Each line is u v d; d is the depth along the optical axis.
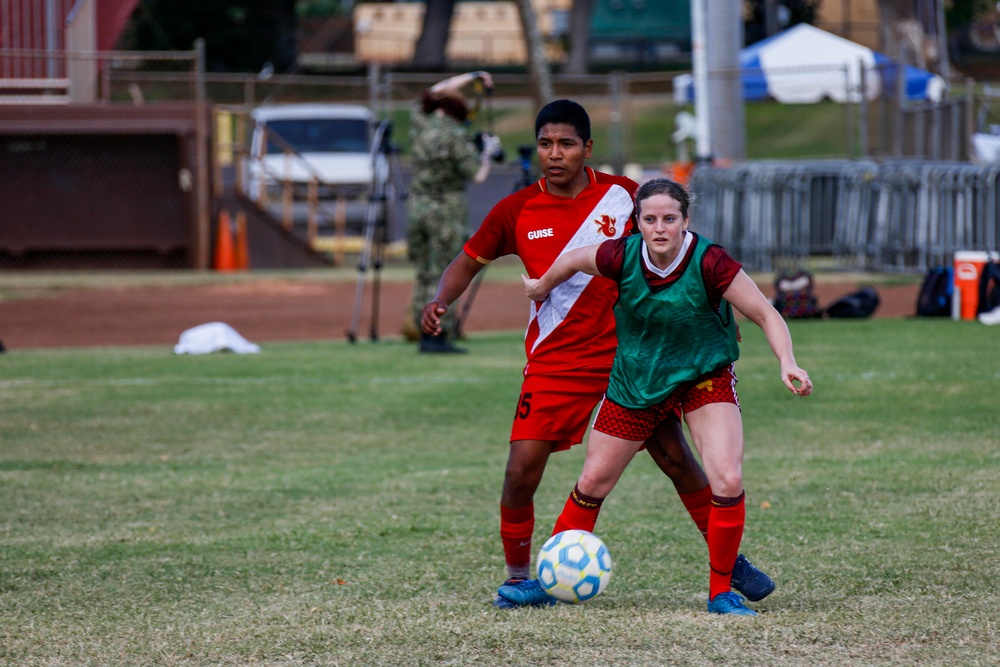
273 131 89.88
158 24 161.62
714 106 86.62
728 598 16.08
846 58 95.50
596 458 16.39
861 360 40.03
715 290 15.36
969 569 17.88
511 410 33.19
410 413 32.97
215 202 80.19
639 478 25.58
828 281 66.12
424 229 43.81
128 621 16.25
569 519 16.72
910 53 106.81
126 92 104.56
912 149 81.56
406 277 75.38
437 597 17.27
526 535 17.30
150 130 77.44
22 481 25.47
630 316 15.75
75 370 41.00
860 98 83.44
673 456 16.77
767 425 30.30
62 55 73.62
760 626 15.30
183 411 33.47
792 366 14.73
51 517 22.53
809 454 26.91
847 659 14.04
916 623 15.32
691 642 14.77
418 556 19.62
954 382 35.53
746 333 48.25
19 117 76.44
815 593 16.91
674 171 83.94
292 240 81.56
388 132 48.44
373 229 49.16
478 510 22.81
